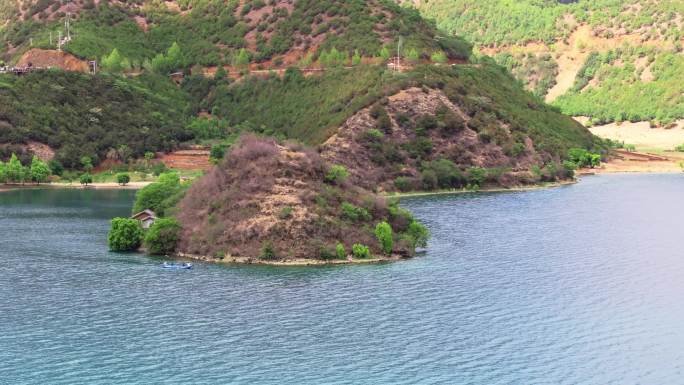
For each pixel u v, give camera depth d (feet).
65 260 481.46
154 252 496.64
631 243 536.42
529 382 314.35
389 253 489.26
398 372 322.55
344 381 314.35
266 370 323.78
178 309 389.39
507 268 466.70
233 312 385.29
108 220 613.52
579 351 343.67
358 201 511.40
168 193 574.56
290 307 392.68
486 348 345.92
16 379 314.35
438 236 554.05
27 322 371.76
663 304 403.75
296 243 478.18
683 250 517.14
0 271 455.22
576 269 466.29
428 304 399.03
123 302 399.24
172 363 329.52
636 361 334.03
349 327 367.66
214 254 481.05
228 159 527.40
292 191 501.56
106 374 319.27
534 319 380.17
